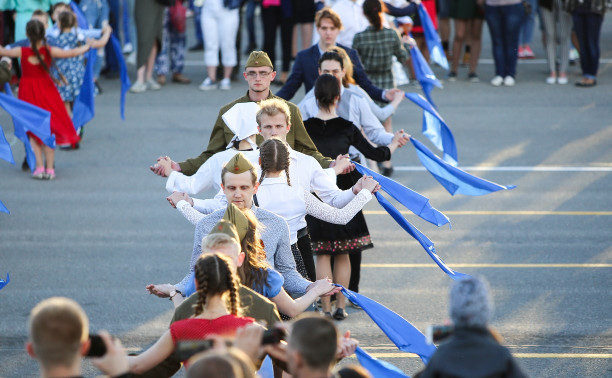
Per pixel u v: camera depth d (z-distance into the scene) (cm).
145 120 2989
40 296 1669
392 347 1461
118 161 2592
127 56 3725
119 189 2358
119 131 2870
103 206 2219
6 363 1381
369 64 2355
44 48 2370
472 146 2702
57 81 2405
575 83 3419
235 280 923
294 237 1241
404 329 1184
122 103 2448
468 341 768
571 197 2272
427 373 775
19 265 1831
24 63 2378
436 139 1820
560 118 2989
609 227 2059
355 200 1250
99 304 1634
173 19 3397
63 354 716
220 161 1310
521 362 1384
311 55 1856
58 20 2525
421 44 3534
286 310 1072
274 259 1133
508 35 3366
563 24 3369
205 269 905
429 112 1780
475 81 3478
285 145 1226
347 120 1567
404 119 3011
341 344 896
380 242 1989
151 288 1089
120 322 1555
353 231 1545
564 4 3294
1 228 2056
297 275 1132
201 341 827
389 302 1647
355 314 1605
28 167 2512
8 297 1661
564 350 1431
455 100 3222
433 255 1391
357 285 1612
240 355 781
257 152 1295
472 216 2142
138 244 1964
